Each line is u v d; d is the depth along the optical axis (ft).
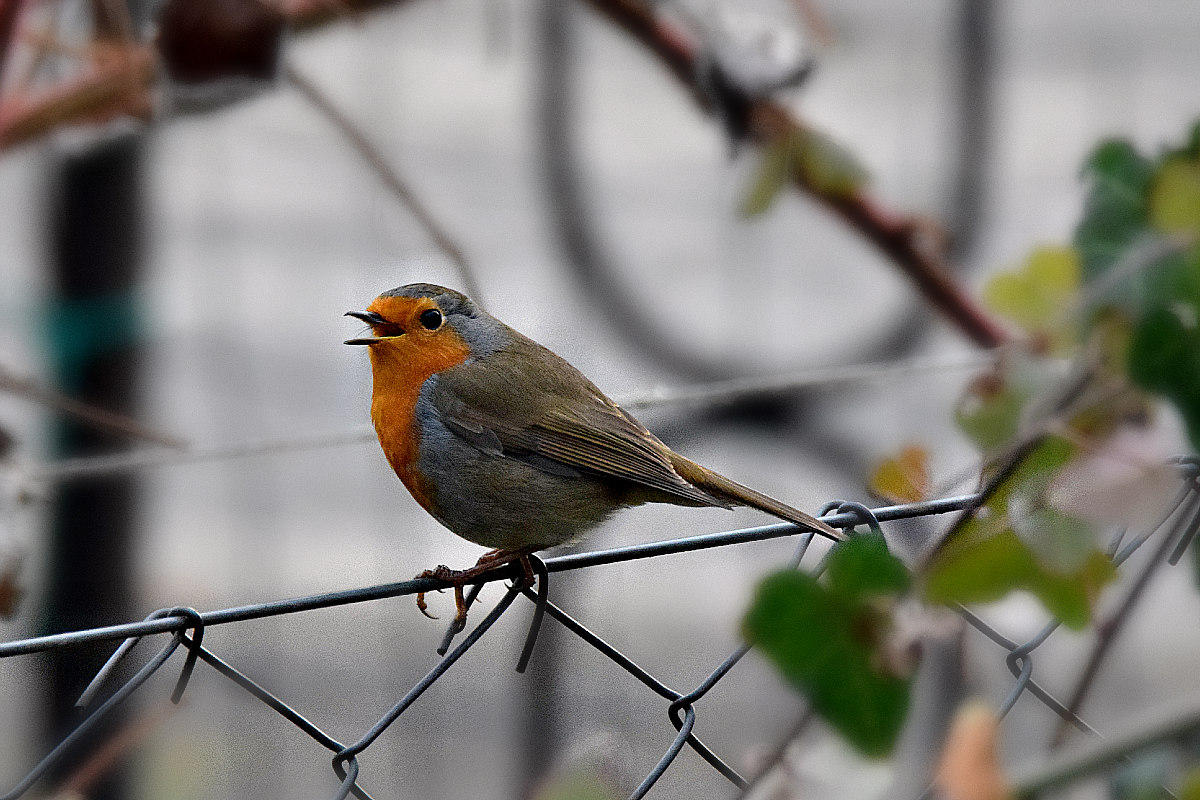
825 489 43.80
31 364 32.09
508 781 38.17
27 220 35.78
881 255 26.02
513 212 46.93
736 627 11.76
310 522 45.60
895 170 46.47
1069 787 10.98
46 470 22.12
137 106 23.25
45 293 32.12
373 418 23.27
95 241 32.04
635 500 23.13
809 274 48.52
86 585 33.91
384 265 36.94
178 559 43.65
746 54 23.02
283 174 45.47
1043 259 15.64
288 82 24.57
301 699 40.52
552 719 39.58
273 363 46.57
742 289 48.32
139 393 33.06
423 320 22.72
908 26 47.80
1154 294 14.87
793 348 46.93
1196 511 16.51
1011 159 50.11
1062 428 13.51
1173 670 39.68
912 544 18.48
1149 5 53.67
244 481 45.29
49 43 22.77
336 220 46.03
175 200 44.73
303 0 23.61
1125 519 13.14
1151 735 11.03
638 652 41.81
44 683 33.71
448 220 40.40
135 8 25.86
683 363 46.11
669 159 49.65
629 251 49.42
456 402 22.54
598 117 49.24
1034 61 52.42
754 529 17.26
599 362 45.91
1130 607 16.19
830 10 44.04
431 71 45.88
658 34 25.29
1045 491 12.91
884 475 15.42
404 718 40.29
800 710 13.20
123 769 32.73
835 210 25.76
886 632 11.44
